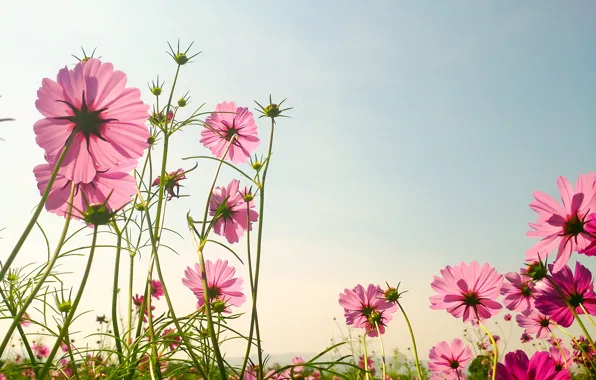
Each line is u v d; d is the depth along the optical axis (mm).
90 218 457
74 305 435
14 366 665
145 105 601
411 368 1143
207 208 726
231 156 950
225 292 836
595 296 708
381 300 930
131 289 770
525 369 631
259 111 856
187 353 701
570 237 707
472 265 820
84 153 590
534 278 722
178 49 880
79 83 582
